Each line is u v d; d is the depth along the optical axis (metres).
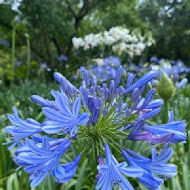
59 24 1.99
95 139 0.23
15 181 0.38
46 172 0.19
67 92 0.23
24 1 1.86
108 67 1.17
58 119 0.20
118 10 2.30
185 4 2.45
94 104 0.22
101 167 0.19
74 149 0.46
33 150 0.19
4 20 2.02
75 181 0.42
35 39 2.39
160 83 0.41
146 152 0.48
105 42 1.30
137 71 1.27
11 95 0.90
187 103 0.77
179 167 0.46
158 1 2.43
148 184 0.19
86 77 0.26
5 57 2.57
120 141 0.47
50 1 1.92
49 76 1.94
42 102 0.23
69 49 2.29
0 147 0.45
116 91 0.24
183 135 0.20
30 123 0.22
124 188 0.19
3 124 0.58
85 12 2.31
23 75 2.23
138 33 1.34
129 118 0.23
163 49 2.64
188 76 2.05
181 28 2.50
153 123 0.57
